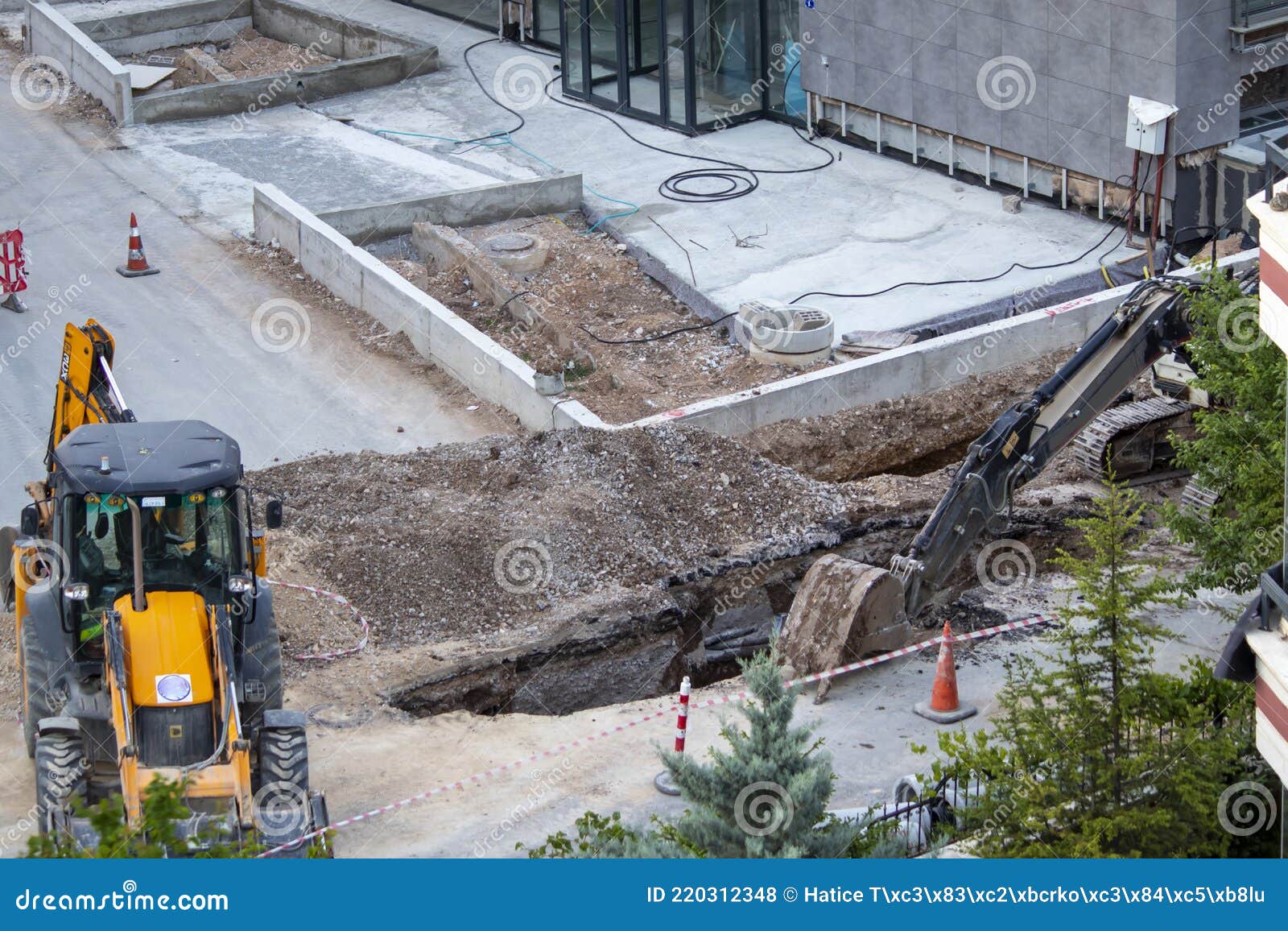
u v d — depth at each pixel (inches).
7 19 1499.8
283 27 1473.9
